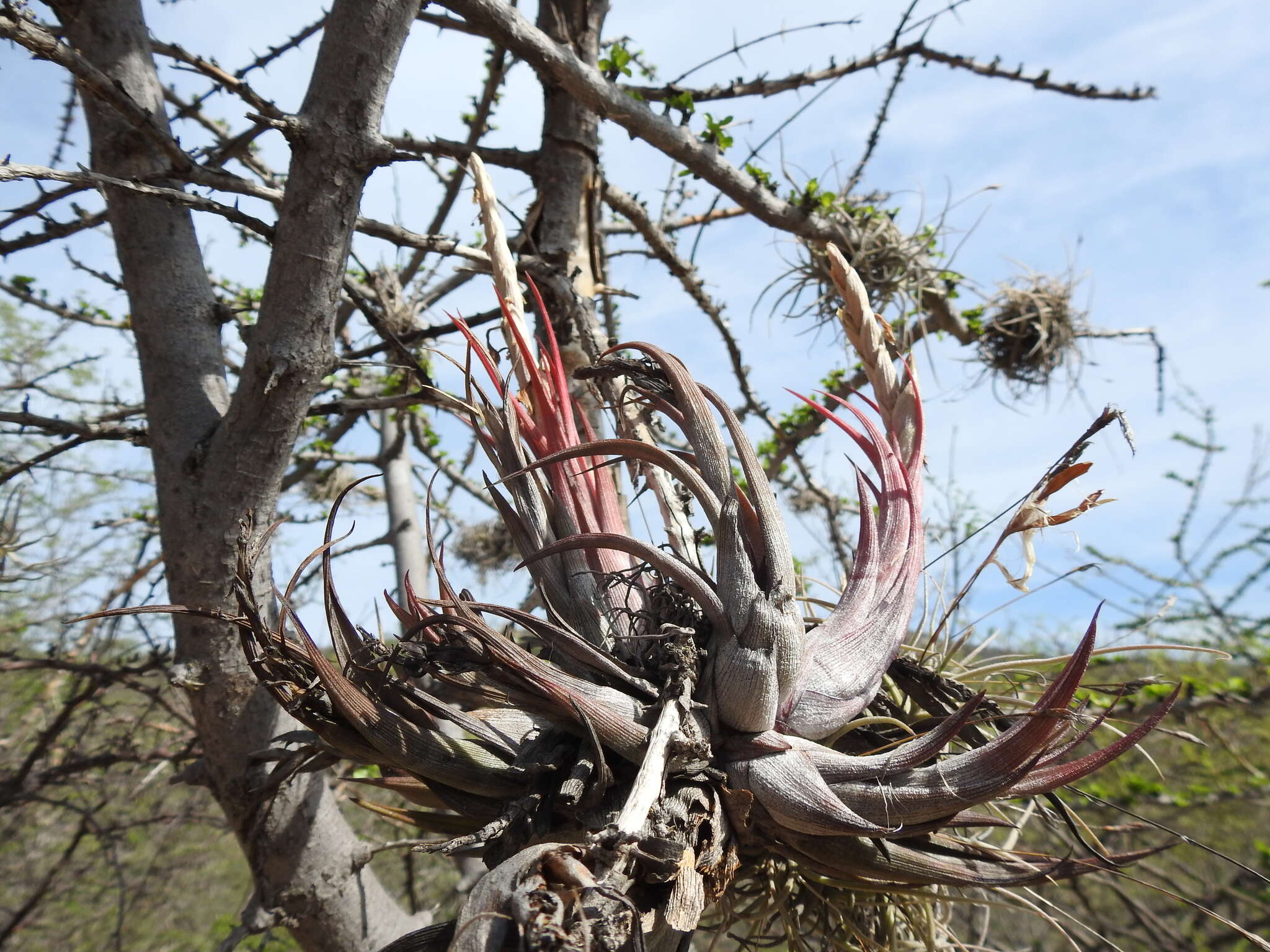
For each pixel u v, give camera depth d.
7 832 5.65
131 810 6.07
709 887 1.70
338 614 1.95
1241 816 6.61
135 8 2.73
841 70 4.05
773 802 1.77
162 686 3.84
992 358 5.36
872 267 4.30
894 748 2.07
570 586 2.21
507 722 2.09
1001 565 2.34
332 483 6.19
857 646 2.10
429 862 6.75
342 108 2.18
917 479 2.48
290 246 2.27
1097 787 5.59
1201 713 5.61
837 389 5.04
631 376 2.38
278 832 2.93
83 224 2.86
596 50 3.75
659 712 1.78
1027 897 2.48
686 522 2.60
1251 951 5.44
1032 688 2.75
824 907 2.37
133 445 2.95
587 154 3.71
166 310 2.72
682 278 4.28
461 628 1.92
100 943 6.77
